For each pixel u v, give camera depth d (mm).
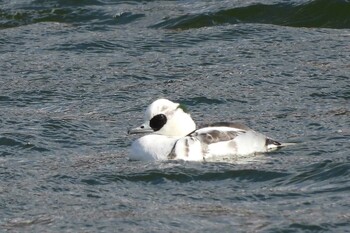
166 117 16688
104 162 16797
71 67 23703
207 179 15656
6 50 25375
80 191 15422
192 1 28734
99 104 20984
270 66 22969
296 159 16344
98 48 25203
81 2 29344
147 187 15492
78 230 13750
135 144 16656
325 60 23203
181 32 26062
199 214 14195
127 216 14203
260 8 27031
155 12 28062
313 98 20703
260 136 16781
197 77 22531
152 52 24703
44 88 22172
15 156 17562
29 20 28234
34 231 13766
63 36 26422
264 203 14562
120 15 27984
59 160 17172
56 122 19453
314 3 26625
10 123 19562
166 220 13969
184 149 16266
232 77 22344
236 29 25844
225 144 16375
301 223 13633
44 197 15172
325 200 14508
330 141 17453
